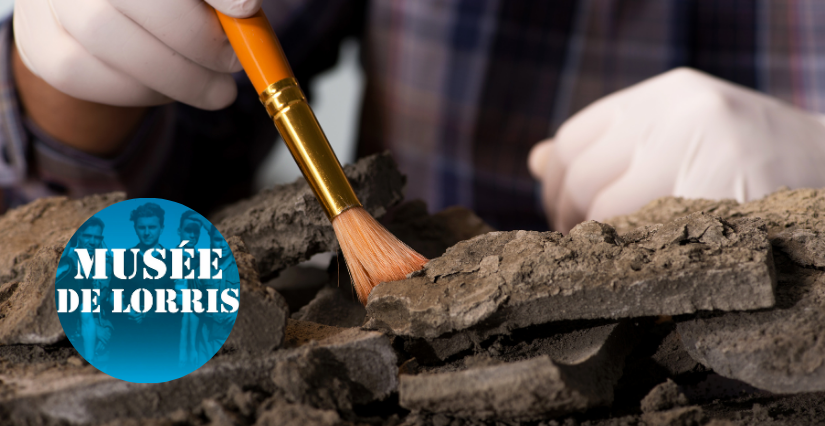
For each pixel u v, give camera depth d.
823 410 0.58
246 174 1.64
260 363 0.53
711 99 1.11
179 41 0.80
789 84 1.61
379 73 1.73
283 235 0.74
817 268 0.61
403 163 1.76
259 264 0.75
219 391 0.52
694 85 1.20
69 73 0.85
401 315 0.60
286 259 0.75
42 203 0.88
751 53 1.62
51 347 0.58
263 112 1.56
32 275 0.62
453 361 0.61
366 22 1.73
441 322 0.56
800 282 0.59
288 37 1.58
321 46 1.72
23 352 0.58
